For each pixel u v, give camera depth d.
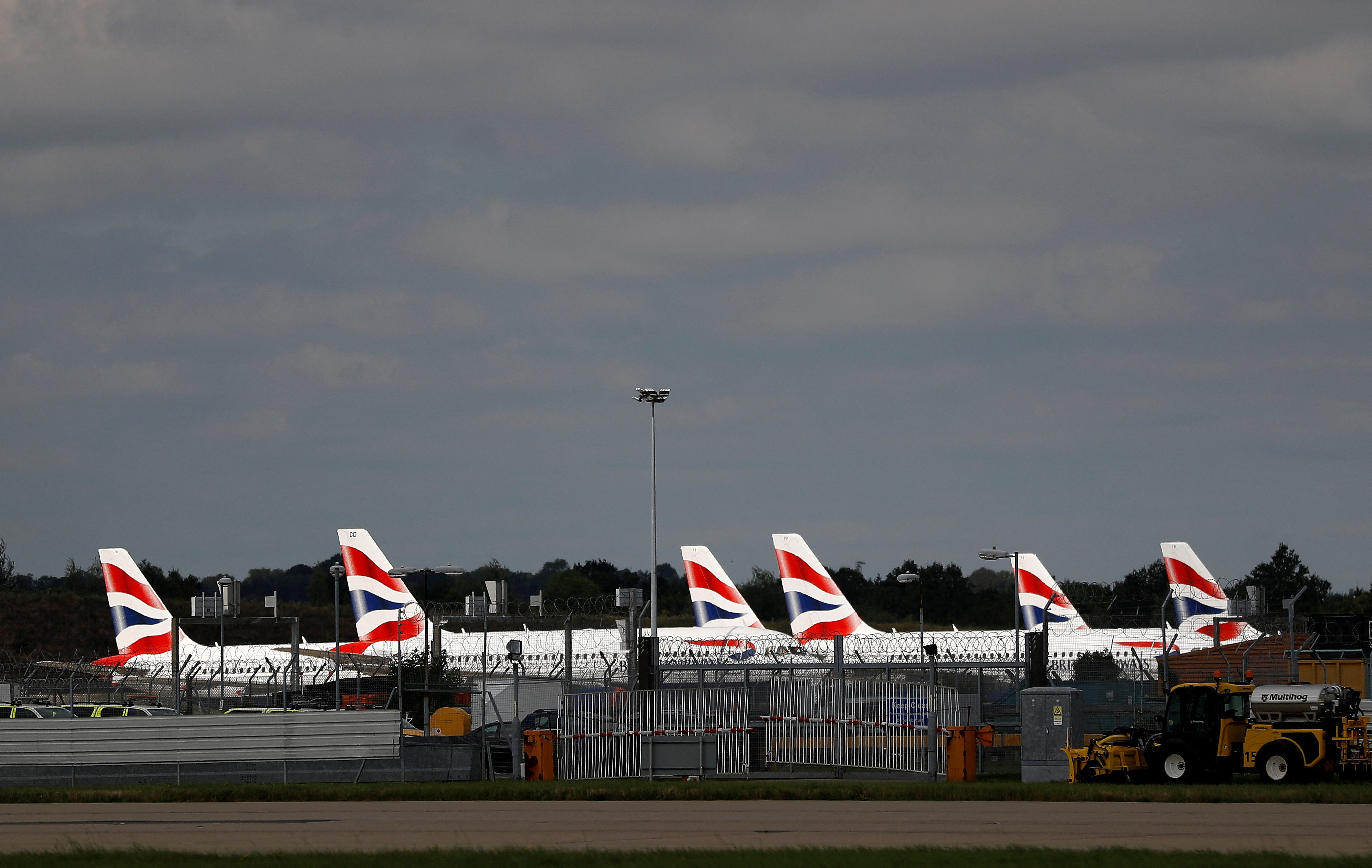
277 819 114.94
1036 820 107.94
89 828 109.75
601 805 126.44
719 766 159.88
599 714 162.50
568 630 180.75
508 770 171.50
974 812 116.38
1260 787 133.50
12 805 134.75
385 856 87.56
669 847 92.62
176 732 157.75
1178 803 123.81
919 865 82.00
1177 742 143.50
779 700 163.38
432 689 171.75
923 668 189.12
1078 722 152.75
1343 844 91.31
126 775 156.12
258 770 157.38
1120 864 81.69
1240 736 143.12
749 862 83.38
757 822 109.06
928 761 151.12
